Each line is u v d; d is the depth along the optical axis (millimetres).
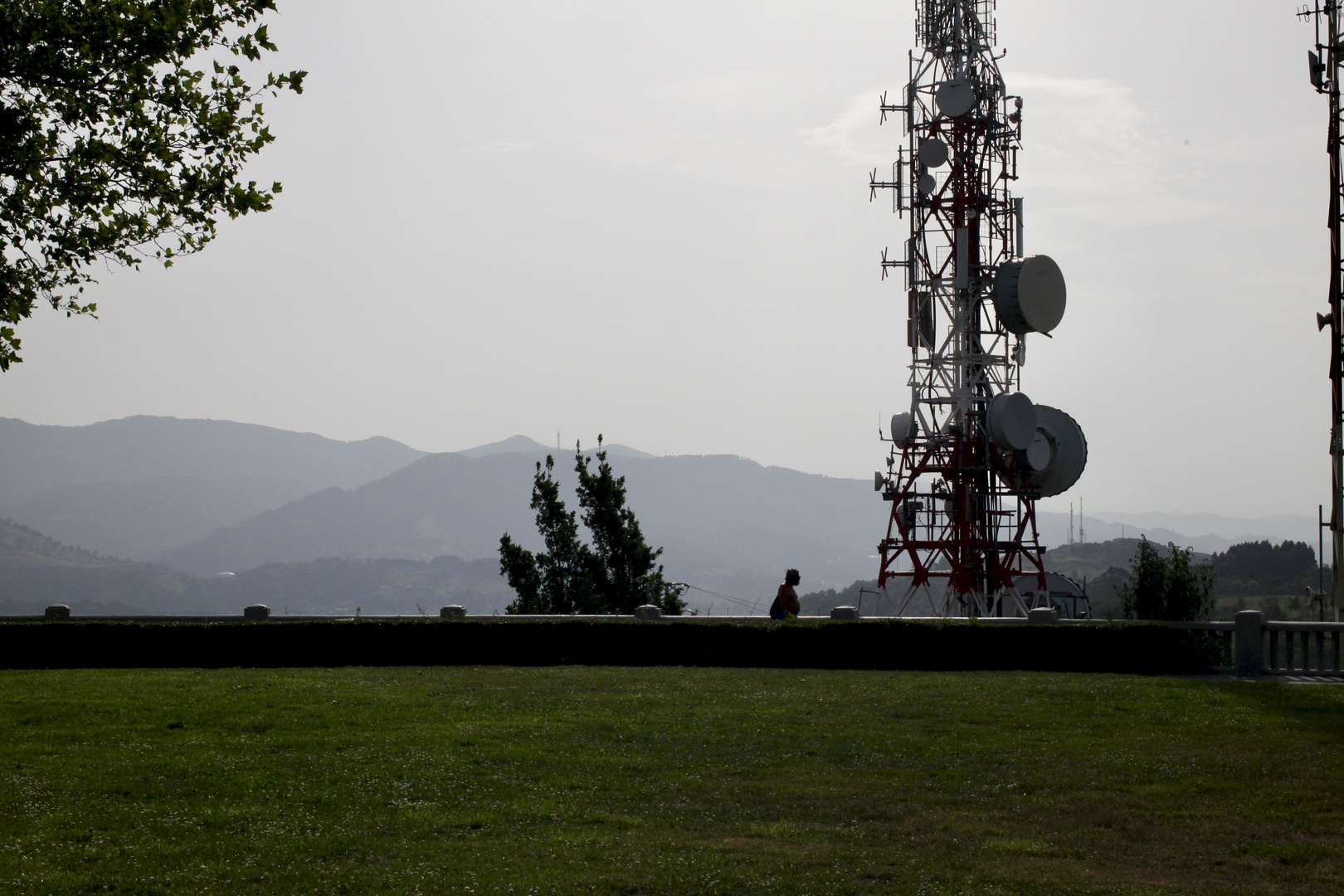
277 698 19234
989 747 15453
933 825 12141
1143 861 10945
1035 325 38719
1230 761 14469
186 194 19281
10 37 17969
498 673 22969
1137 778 13812
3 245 18922
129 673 23172
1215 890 10078
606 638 25125
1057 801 12922
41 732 16406
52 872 10570
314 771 14203
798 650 24359
